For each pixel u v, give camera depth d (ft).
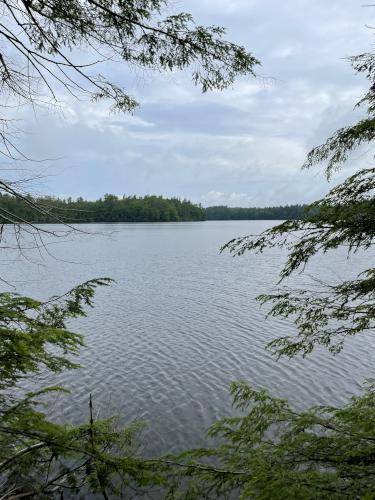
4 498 12.54
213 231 415.23
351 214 11.47
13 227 12.28
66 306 14.74
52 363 12.25
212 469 11.53
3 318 11.22
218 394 46.37
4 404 12.03
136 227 515.91
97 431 13.48
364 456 9.49
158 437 37.14
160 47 11.71
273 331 69.21
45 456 13.78
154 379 50.52
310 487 8.36
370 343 61.52
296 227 12.30
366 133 12.18
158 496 18.63
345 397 45.09
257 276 130.52
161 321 76.69
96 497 21.02
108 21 11.38
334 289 14.02
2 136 12.07
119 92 12.71
